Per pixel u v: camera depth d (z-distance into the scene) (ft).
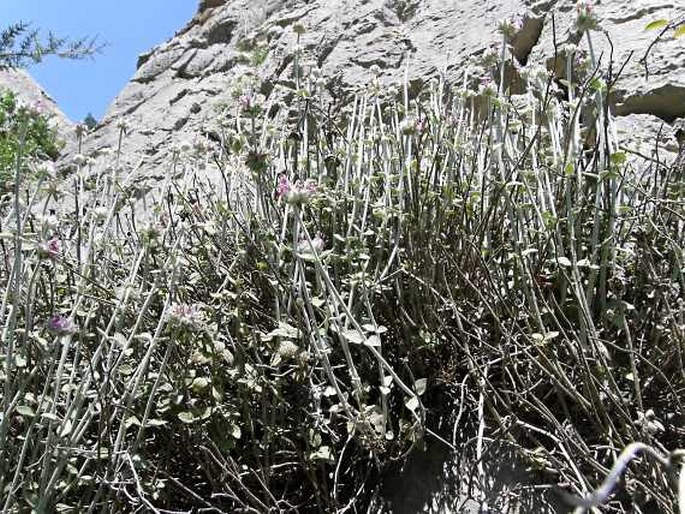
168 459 6.41
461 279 7.27
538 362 6.12
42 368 6.73
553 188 7.91
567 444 5.70
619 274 7.11
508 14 13.50
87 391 6.29
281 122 11.94
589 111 8.75
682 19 11.31
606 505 5.49
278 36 17.11
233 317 7.03
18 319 7.23
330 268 7.77
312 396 6.41
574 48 8.02
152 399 5.94
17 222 6.22
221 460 6.17
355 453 6.59
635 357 6.45
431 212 7.75
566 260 6.51
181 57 19.56
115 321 6.91
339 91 12.92
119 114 18.16
